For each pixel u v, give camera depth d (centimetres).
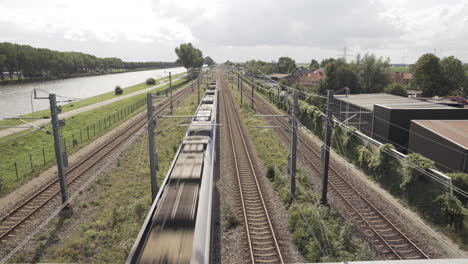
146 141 3466
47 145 3278
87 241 1513
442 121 2722
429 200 1911
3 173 2444
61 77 13938
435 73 6331
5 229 1608
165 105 6062
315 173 2530
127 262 999
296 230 1603
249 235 1570
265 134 3772
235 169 2583
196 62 13788
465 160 2100
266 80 9281
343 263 949
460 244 1594
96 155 2897
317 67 16612
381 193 2216
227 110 5728
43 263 1357
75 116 4612
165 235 1155
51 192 2050
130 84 12862
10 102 6675
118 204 1919
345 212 1878
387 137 2945
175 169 1714
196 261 1010
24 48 10944
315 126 3962
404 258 1450
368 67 6394
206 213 1315
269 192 2130
